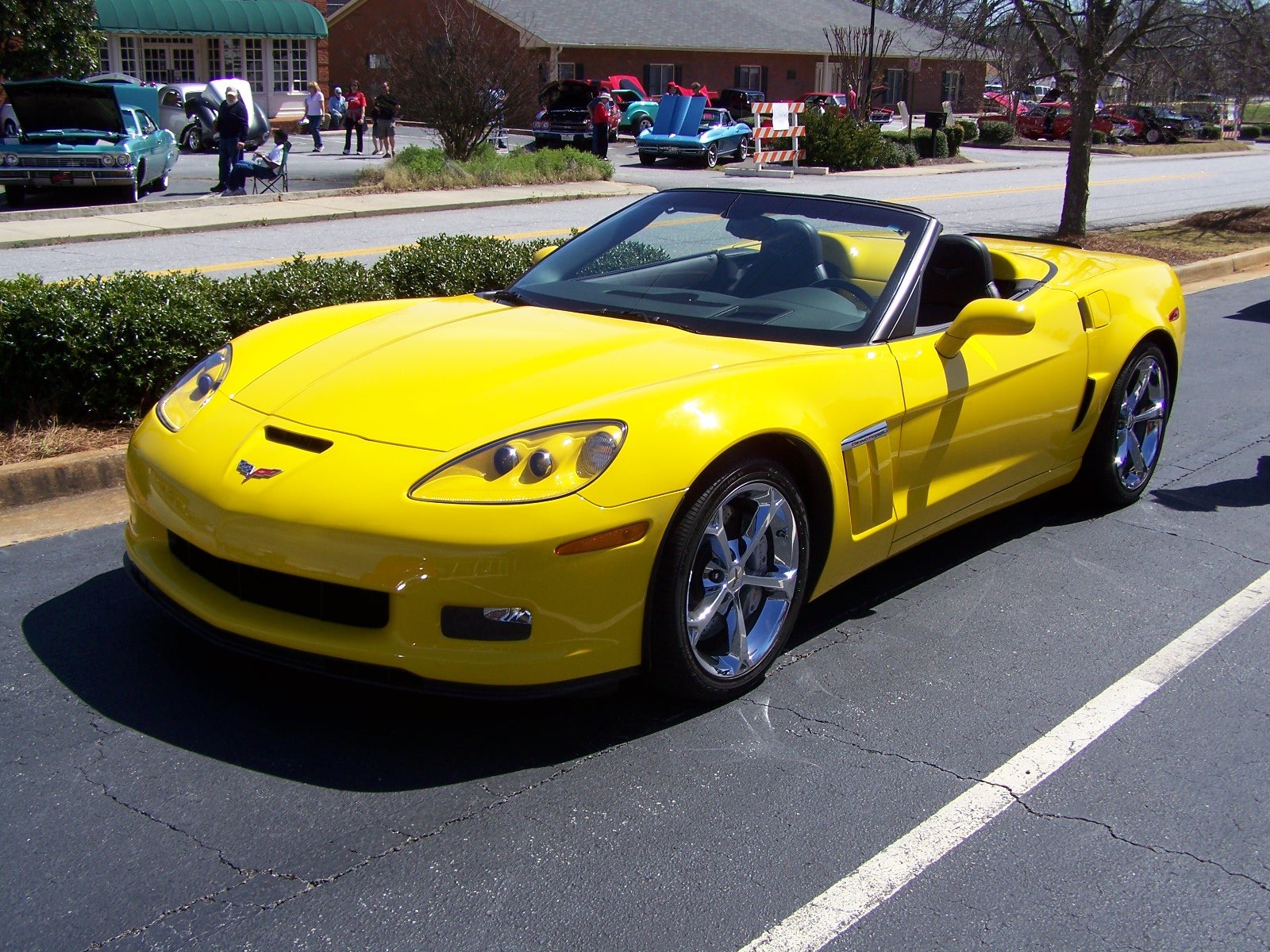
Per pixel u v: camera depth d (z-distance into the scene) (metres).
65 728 3.18
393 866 2.67
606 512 2.94
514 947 2.44
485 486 2.92
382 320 3.92
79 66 23.08
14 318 5.37
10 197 17.48
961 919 2.60
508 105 22.09
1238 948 2.55
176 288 6.09
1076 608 4.30
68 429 5.46
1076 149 15.01
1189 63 14.43
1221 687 3.75
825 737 3.33
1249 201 21.77
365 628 2.99
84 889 2.55
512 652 2.94
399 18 42.75
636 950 2.45
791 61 47.12
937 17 14.80
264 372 3.54
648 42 43.06
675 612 3.15
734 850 2.79
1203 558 4.85
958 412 4.06
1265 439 6.66
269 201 17.83
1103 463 5.12
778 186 22.45
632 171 26.03
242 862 2.67
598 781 3.05
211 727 3.21
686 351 3.55
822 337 3.83
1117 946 2.54
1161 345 5.30
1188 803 3.10
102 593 4.04
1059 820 2.99
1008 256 5.09
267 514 2.98
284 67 37.31
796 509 3.49
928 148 32.56
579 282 4.27
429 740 3.20
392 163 21.41
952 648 3.94
